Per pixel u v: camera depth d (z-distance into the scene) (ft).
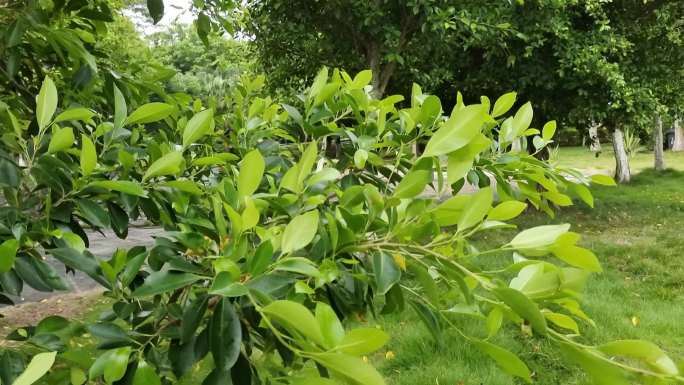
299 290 2.59
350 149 4.41
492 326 2.78
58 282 3.09
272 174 4.51
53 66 6.10
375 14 18.24
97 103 5.61
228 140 5.57
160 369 3.06
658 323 13.29
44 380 3.20
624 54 24.86
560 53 23.20
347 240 3.01
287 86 25.11
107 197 3.54
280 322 2.09
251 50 25.08
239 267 2.59
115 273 3.11
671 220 27.73
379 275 2.79
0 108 4.38
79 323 3.57
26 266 3.01
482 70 26.48
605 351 2.12
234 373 2.77
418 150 4.77
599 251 20.63
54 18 5.50
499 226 2.72
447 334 11.87
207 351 2.77
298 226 2.61
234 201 3.24
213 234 3.26
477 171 4.18
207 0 6.95
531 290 2.49
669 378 1.96
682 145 85.51
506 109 4.25
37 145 3.36
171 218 3.95
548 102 27.04
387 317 13.30
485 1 19.24
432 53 23.32
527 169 4.20
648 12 26.22
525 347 11.75
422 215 2.92
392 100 4.72
